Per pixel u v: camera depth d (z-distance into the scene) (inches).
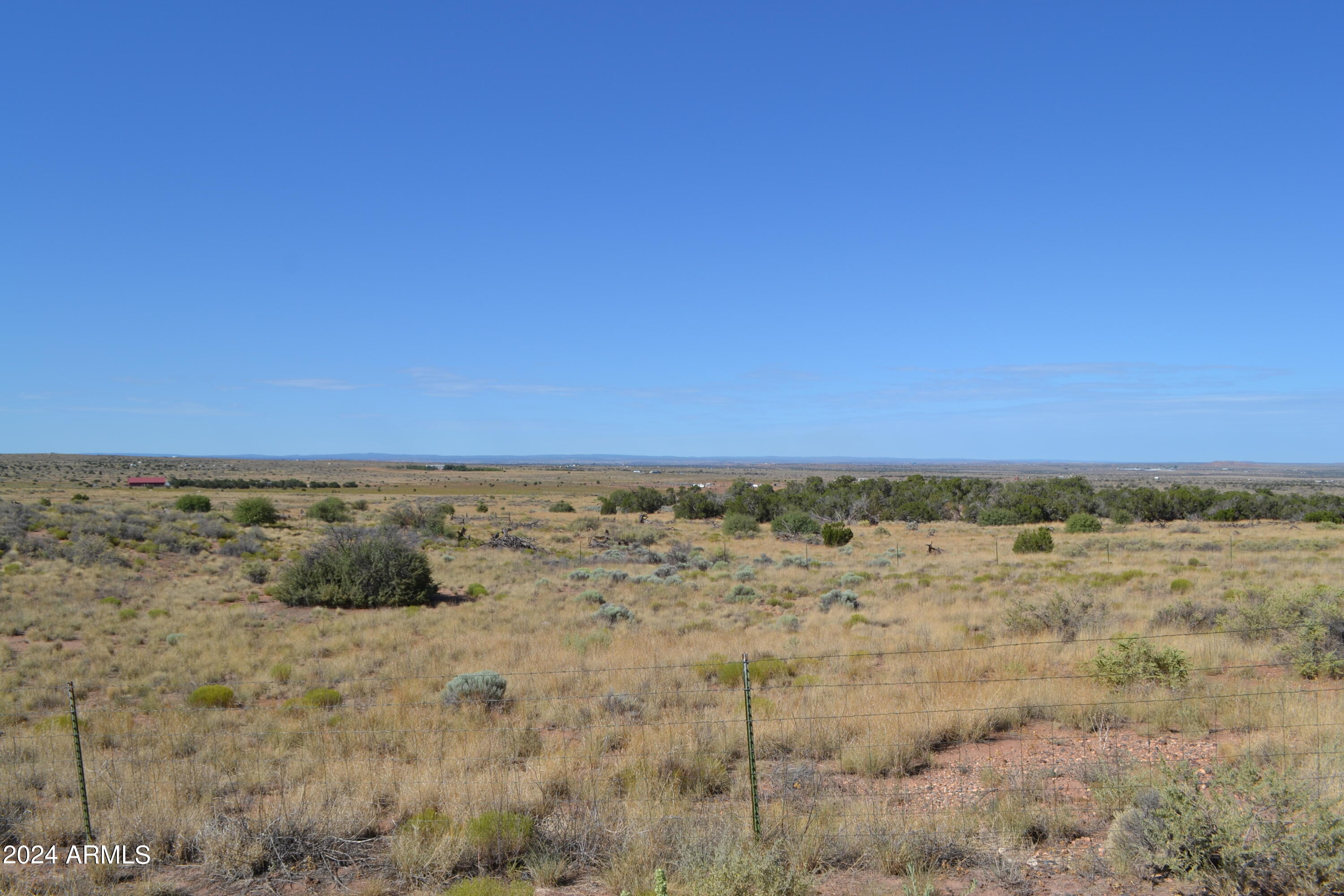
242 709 545.6
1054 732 416.2
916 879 238.1
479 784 328.8
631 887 239.8
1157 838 240.2
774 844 252.1
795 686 527.8
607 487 6761.8
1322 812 222.1
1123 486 4429.1
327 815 298.0
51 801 342.3
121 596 1136.8
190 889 255.3
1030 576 1216.2
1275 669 509.7
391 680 626.2
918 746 383.2
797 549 1989.4
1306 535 1974.7
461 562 1642.5
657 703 487.8
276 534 2192.4
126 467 7549.2
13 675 642.2
